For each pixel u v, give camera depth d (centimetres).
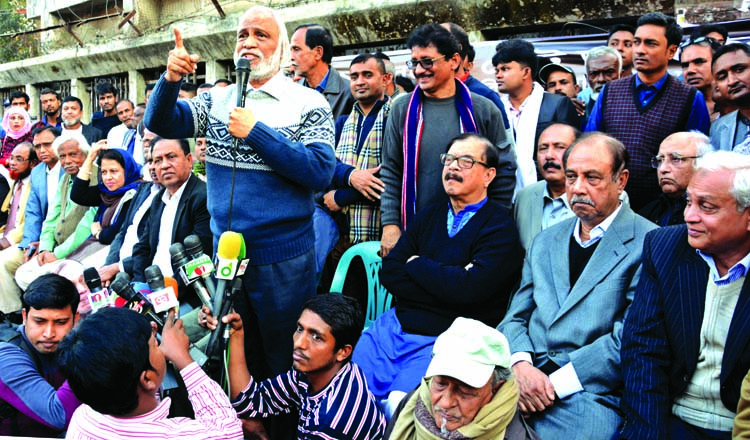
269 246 311
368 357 337
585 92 561
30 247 591
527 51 457
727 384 248
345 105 504
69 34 1803
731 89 373
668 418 263
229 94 313
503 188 369
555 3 855
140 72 1518
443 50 374
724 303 251
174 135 306
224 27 1237
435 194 380
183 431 231
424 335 330
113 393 213
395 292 346
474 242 336
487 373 236
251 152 304
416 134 381
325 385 285
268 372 333
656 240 272
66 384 294
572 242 314
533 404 286
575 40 710
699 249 249
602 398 279
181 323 271
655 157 360
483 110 382
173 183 399
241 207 306
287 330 324
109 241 511
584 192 296
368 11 1030
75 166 567
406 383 311
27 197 660
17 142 833
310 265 331
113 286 300
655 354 264
